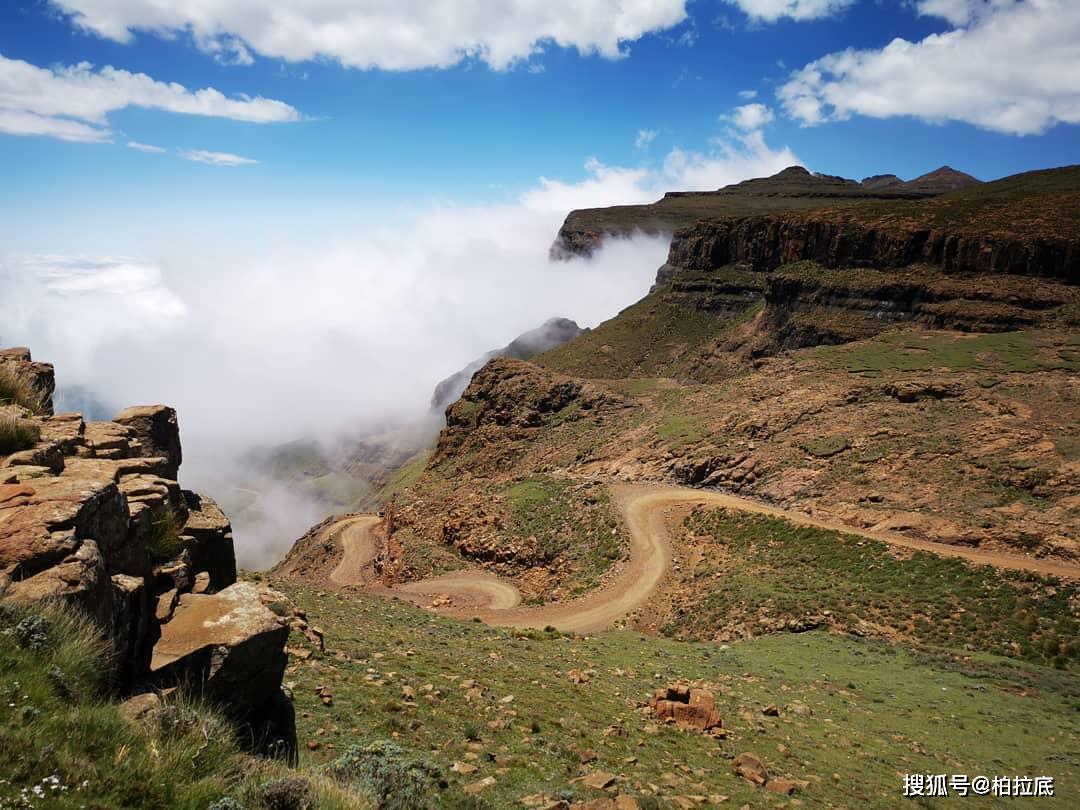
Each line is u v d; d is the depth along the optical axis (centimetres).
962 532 5234
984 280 11506
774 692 3117
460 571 6700
